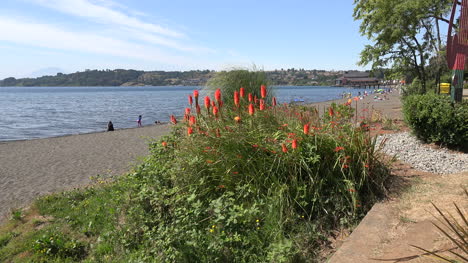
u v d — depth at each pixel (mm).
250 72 9797
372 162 4504
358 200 4105
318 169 4355
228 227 3869
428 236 3080
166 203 4707
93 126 26156
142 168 5984
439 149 6695
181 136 6102
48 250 4605
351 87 141250
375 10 17984
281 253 3355
